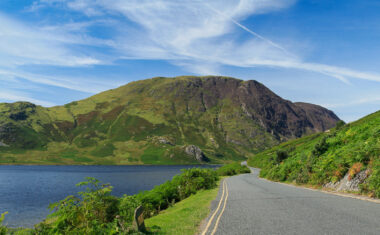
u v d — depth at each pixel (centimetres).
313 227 701
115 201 1003
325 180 1888
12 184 6869
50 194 5078
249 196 1533
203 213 1031
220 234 686
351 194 1387
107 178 8575
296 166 2759
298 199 1305
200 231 739
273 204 1172
